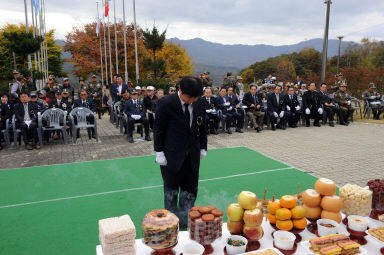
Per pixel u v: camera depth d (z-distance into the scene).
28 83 11.96
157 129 3.03
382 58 52.72
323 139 8.93
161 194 4.58
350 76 20.48
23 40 12.79
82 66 35.16
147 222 2.00
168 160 3.02
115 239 1.86
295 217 2.20
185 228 3.34
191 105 3.02
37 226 3.57
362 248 1.99
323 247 1.95
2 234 3.39
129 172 5.71
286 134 9.81
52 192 4.70
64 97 9.74
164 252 2.03
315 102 11.27
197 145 3.13
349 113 11.83
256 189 4.77
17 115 7.78
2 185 5.04
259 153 7.13
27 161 6.59
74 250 3.04
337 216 2.25
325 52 14.10
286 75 60.94
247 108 10.55
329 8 13.68
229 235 2.32
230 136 9.53
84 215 3.87
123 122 10.06
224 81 13.55
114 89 11.57
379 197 2.41
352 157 6.80
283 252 2.05
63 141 8.78
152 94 10.18
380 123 12.06
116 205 4.18
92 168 6.00
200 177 5.36
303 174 5.52
